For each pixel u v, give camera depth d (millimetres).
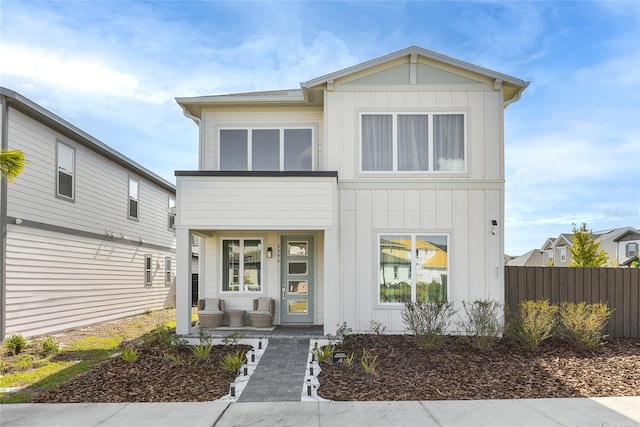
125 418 5535
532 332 8750
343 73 10336
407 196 10297
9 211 10195
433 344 8688
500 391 6531
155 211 19297
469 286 10117
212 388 6762
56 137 12086
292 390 6656
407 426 5227
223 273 11328
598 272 10531
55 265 11953
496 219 10219
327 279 9445
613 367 7738
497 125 10352
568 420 5352
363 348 8836
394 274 10188
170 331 10055
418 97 10453
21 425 5289
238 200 9578
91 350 9516
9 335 10078
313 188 9586
